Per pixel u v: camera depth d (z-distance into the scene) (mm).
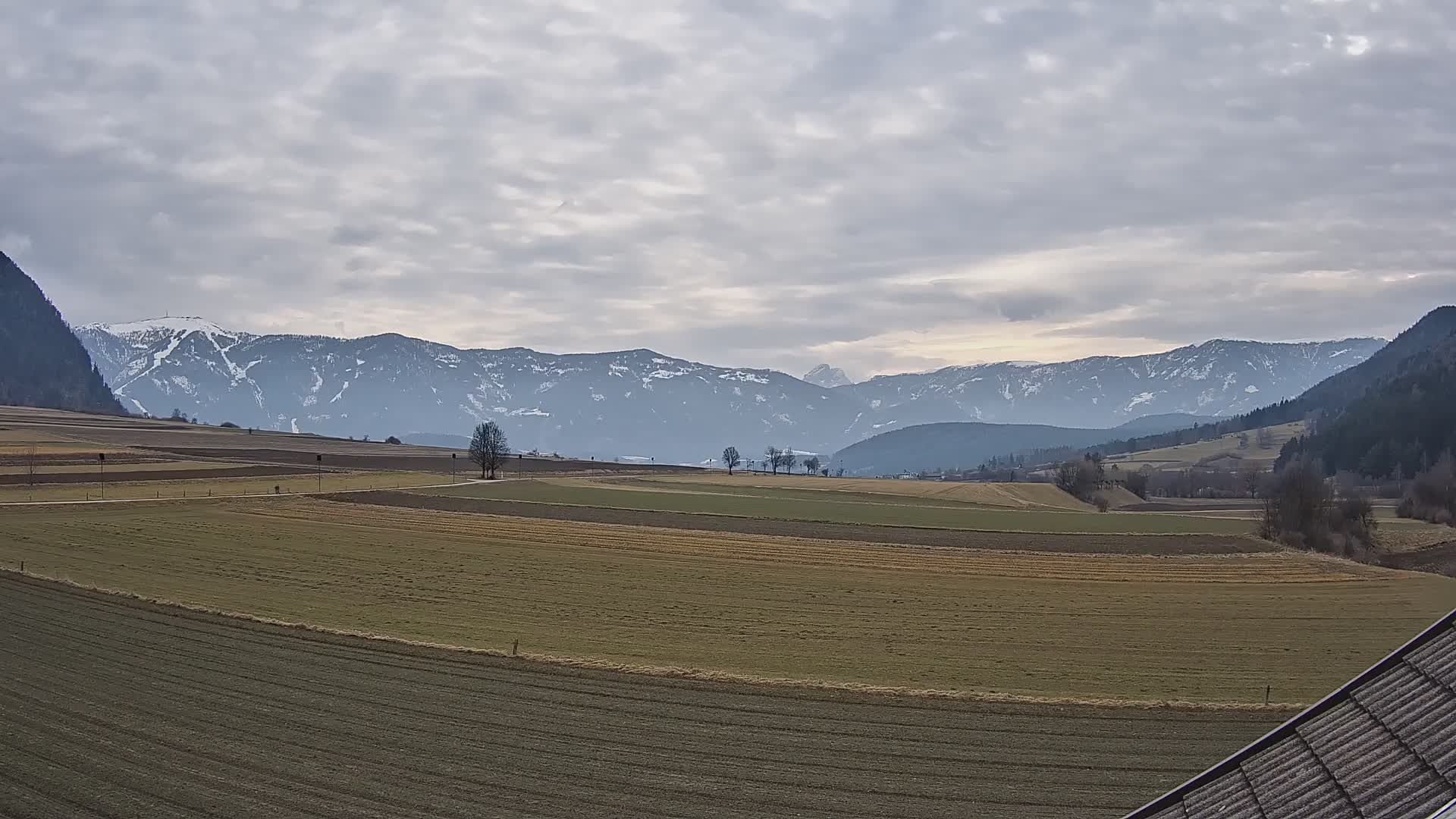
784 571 66625
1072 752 29656
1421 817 11078
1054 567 70562
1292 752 14008
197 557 66250
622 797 25844
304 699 33656
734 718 32438
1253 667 41562
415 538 79312
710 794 26172
